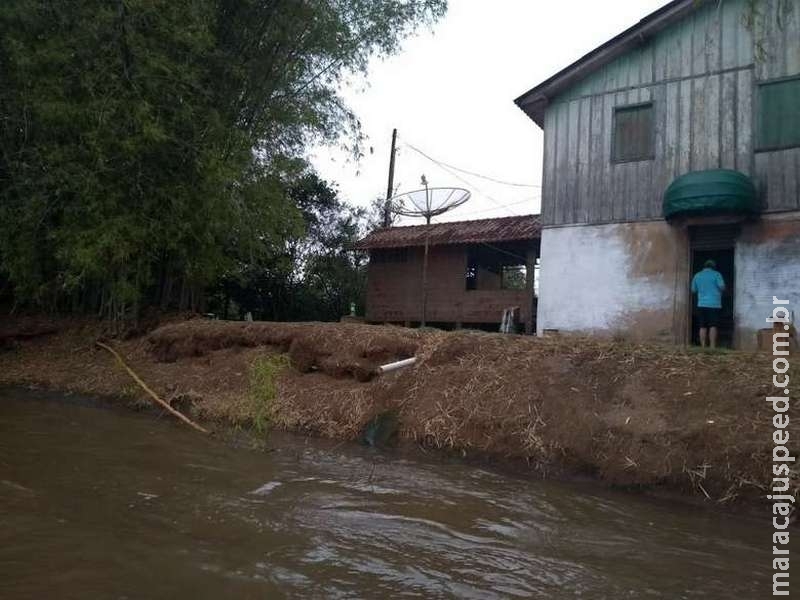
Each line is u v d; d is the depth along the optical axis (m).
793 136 10.53
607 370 6.36
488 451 6.09
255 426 7.53
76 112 10.06
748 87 10.98
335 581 3.29
